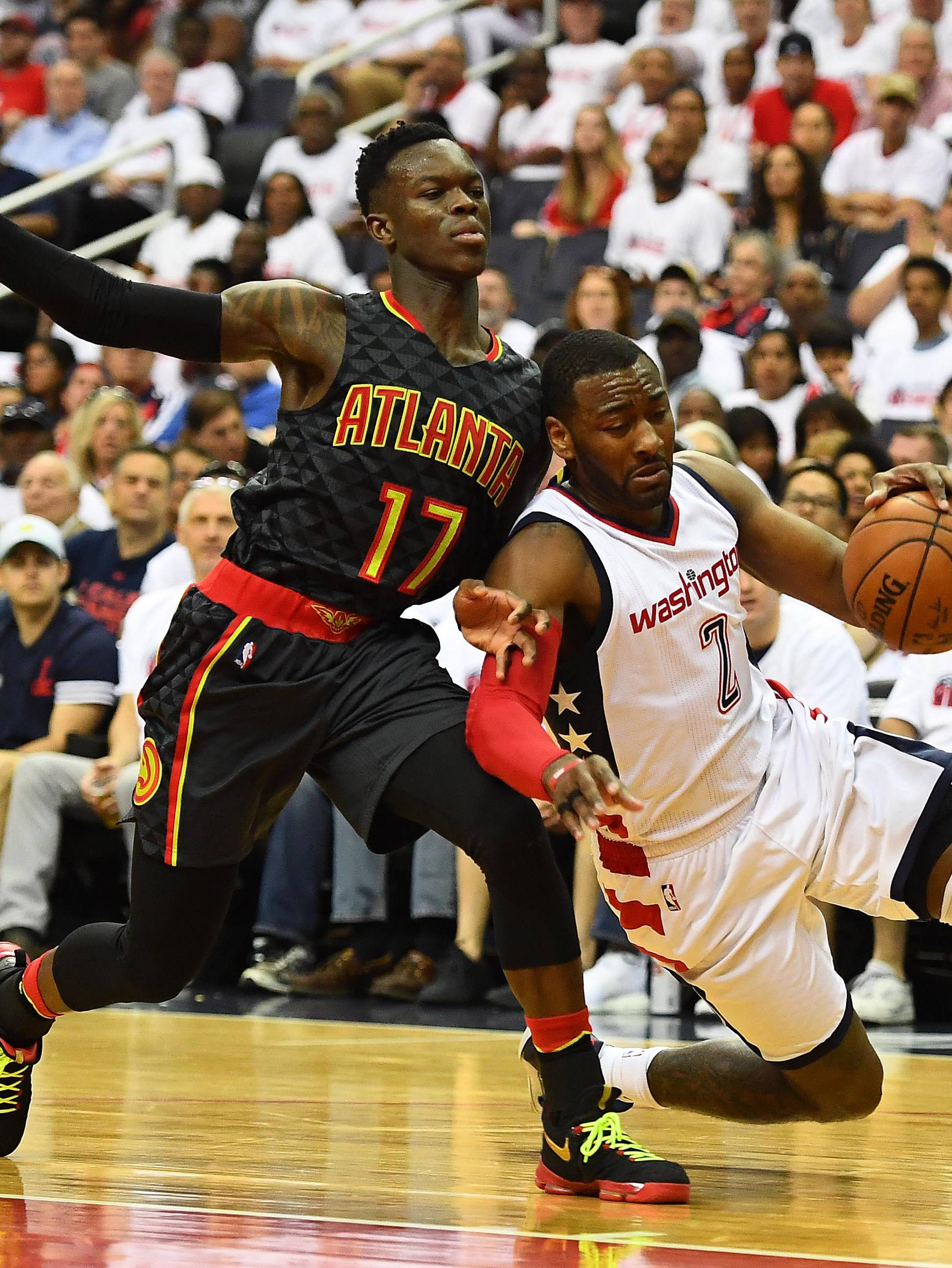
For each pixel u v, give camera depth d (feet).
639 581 13.57
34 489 37.78
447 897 31.68
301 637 13.73
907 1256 10.75
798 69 51.57
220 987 34.30
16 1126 14.65
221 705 13.69
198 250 55.36
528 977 13.24
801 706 15.03
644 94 55.72
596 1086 13.37
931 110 51.62
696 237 49.16
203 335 13.56
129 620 34.45
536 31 64.34
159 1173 13.71
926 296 41.11
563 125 58.29
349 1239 10.93
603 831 14.26
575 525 13.58
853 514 32.78
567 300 47.70
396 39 64.85
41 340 50.03
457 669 31.78
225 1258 10.19
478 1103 18.92
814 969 14.07
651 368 13.46
